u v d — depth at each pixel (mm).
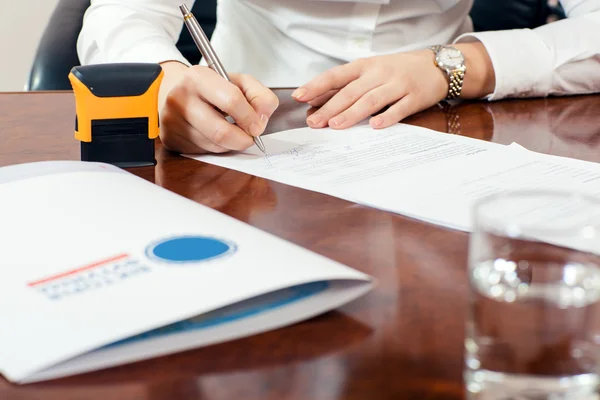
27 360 355
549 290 325
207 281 411
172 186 676
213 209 572
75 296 405
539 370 319
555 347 317
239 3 1335
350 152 776
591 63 1063
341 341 396
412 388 353
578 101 1035
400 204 607
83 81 704
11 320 387
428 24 1306
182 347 379
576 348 316
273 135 848
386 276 478
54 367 359
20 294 411
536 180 664
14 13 2404
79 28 1374
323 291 433
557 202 361
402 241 539
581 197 357
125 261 442
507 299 324
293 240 543
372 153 769
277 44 1320
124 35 1063
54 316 386
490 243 341
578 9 1302
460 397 345
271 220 585
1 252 462
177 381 360
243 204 625
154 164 745
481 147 778
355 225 572
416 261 502
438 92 973
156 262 438
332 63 1287
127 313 384
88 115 712
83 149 724
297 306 417
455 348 388
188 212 518
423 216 579
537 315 316
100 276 426
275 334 402
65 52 1341
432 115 948
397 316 423
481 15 1593
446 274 481
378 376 364
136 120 726
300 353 384
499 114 951
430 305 437
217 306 385
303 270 417
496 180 665
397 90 921
